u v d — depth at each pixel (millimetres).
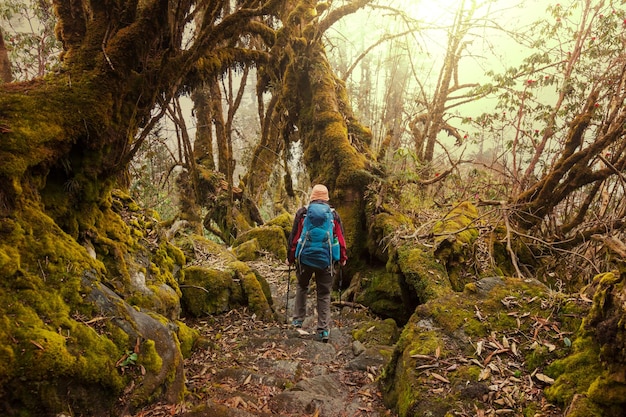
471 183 7137
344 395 3293
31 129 2648
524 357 2752
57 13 3572
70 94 2941
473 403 2473
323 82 7473
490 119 8312
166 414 2418
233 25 4305
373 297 5699
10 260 2240
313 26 7379
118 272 3266
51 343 2029
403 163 6664
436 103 10391
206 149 12180
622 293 2322
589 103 5590
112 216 3719
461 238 5098
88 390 2135
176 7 3855
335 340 4715
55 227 2672
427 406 2527
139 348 2518
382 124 10977
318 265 4441
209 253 6516
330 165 7031
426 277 4605
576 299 3057
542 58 7344
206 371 3547
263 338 4438
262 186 12398
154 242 4352
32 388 1893
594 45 6863
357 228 6578
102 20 3406
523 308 3176
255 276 5816
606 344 2256
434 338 3037
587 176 5250
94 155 3100
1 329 1949
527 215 5703
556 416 2277
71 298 2414
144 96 3527
